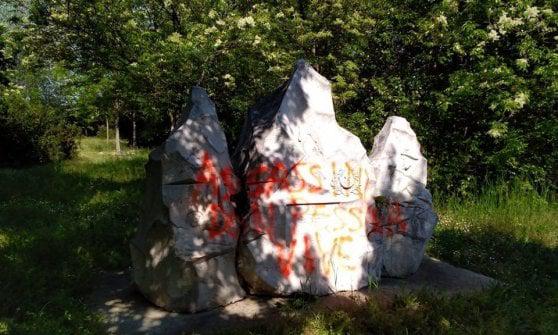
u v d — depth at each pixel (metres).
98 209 8.11
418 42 10.66
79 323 3.95
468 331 4.08
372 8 11.03
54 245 5.61
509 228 7.71
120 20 8.97
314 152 5.03
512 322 4.36
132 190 9.83
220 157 4.73
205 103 4.79
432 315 4.34
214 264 4.55
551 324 4.31
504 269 5.96
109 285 5.14
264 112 5.32
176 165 4.47
